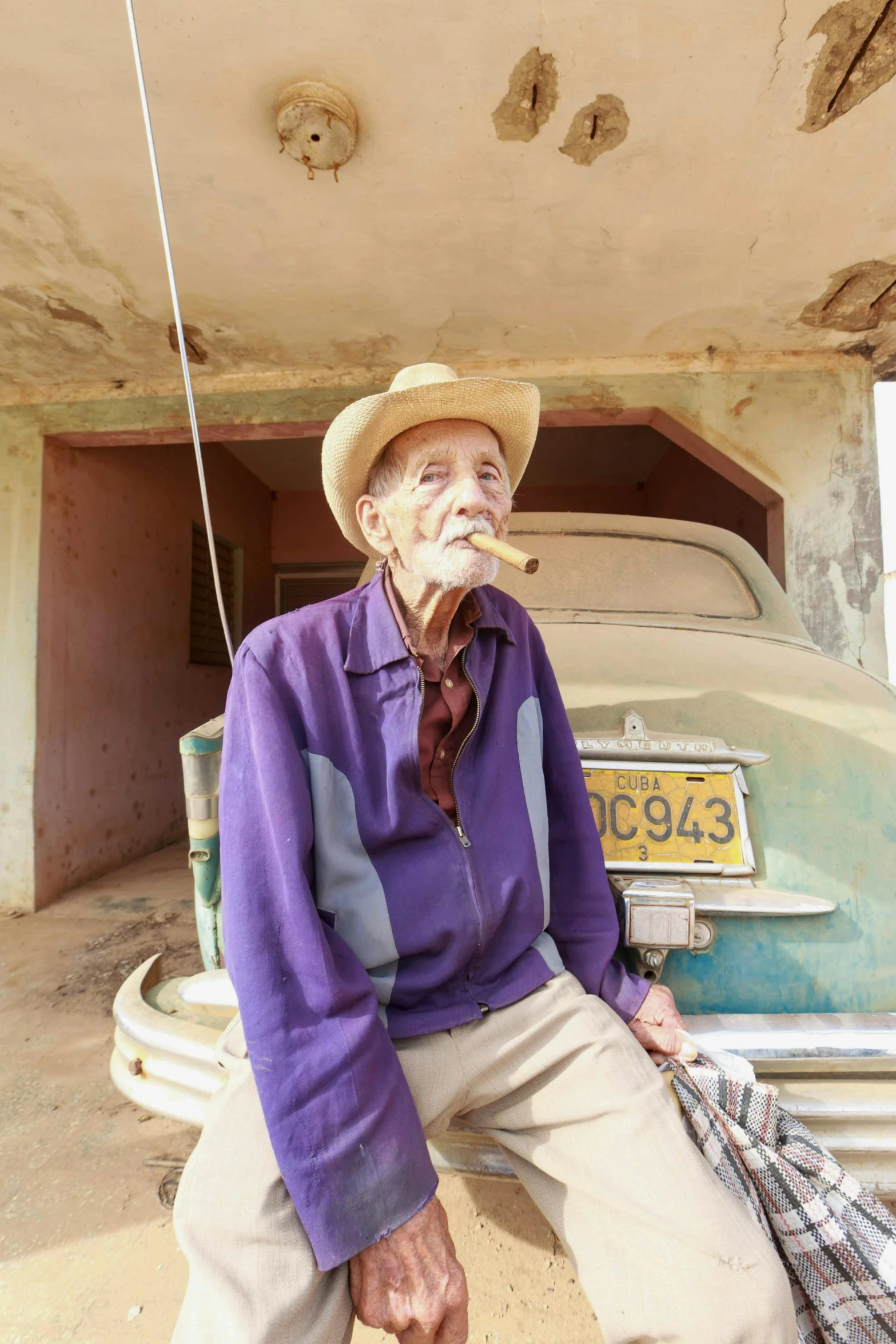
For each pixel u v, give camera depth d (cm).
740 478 392
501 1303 124
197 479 590
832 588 374
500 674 115
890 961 115
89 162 247
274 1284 74
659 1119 90
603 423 405
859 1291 83
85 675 434
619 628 172
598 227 284
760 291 325
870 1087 103
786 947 115
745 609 204
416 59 214
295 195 264
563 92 226
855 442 379
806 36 209
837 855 121
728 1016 109
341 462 111
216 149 243
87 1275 132
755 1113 93
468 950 101
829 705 141
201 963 290
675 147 246
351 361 387
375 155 247
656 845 121
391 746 103
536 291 325
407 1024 99
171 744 542
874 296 329
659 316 347
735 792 124
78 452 434
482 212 275
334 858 100
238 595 678
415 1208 81
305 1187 79
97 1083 200
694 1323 76
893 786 127
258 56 212
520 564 91
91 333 355
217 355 377
